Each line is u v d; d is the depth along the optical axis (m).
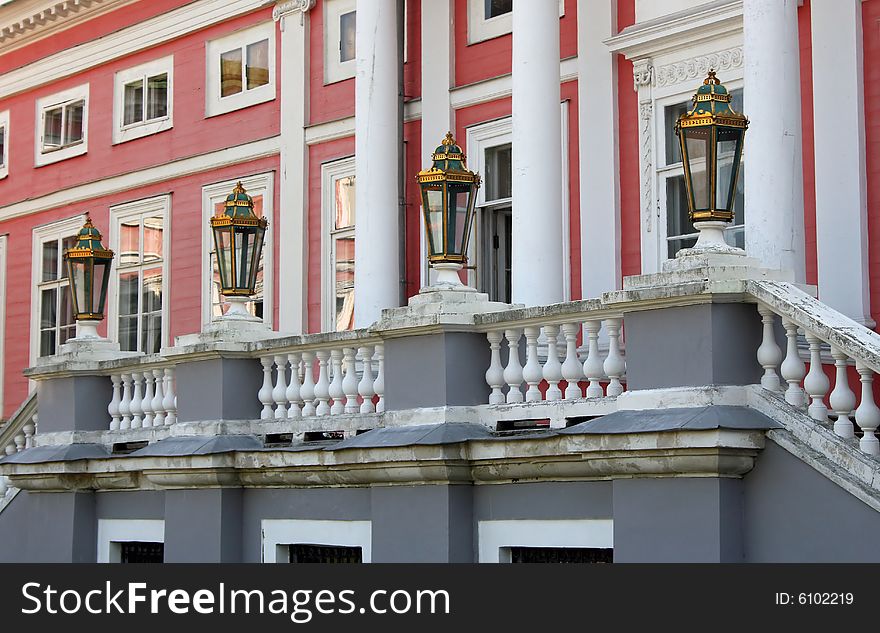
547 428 11.59
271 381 14.06
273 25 19.70
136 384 15.62
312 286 18.98
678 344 9.89
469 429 11.69
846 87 13.53
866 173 13.44
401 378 12.20
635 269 15.46
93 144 22.30
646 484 10.02
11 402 23.58
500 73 17.03
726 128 9.94
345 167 18.64
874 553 8.88
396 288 16.02
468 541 11.73
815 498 9.24
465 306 11.88
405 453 11.70
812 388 9.46
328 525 13.03
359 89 16.23
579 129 16.05
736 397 9.69
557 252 13.56
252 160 19.81
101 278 16.30
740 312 9.78
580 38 16.09
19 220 23.77
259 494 13.81
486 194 17.12
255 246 14.28
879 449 9.16
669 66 15.24
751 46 11.80
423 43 17.77
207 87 20.55
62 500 15.98
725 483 9.59
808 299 9.59
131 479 15.19
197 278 20.39
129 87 21.81
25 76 23.58
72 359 15.95
